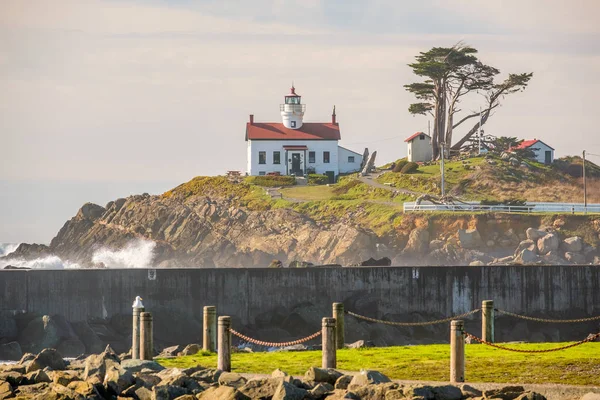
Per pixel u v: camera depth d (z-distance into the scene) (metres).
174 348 155.38
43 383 107.44
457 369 107.00
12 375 109.88
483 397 93.69
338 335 142.25
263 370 117.94
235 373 110.50
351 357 128.00
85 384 101.81
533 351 119.44
